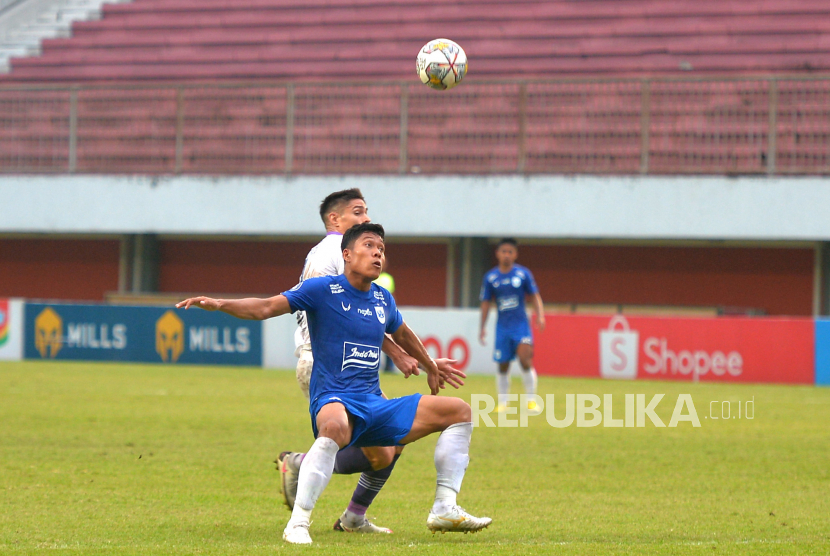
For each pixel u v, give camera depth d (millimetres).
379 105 85875
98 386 50688
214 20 101625
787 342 58375
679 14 91500
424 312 65188
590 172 76812
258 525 18625
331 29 98500
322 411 16906
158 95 89125
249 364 67062
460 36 94000
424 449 31500
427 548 15906
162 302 79188
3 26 105438
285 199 81312
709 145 79125
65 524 18422
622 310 74500
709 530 18516
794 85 77438
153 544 16359
